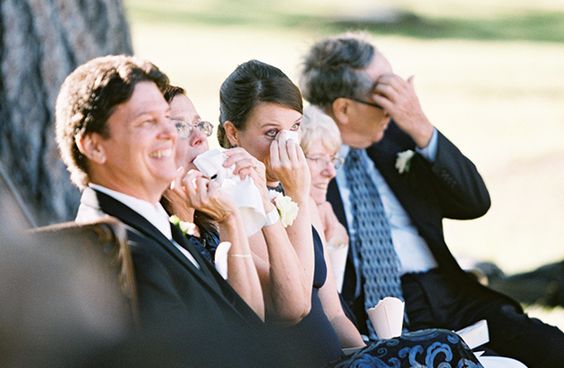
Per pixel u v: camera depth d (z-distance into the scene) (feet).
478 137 73.82
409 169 23.18
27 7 27.63
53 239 12.89
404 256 22.88
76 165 14.80
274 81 18.69
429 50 106.63
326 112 23.04
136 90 14.47
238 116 18.76
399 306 18.43
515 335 21.97
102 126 14.44
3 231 12.00
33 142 27.66
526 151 68.33
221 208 16.21
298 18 117.08
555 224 49.67
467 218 23.65
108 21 28.86
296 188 18.11
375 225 22.53
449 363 15.61
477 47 109.70
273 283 16.99
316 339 17.29
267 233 16.99
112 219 13.56
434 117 80.18
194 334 14.06
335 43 23.15
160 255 14.32
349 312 20.75
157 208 15.21
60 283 12.18
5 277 11.80
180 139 17.33
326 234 21.13
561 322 31.63
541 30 119.96
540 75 96.94
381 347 15.79
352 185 22.77
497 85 92.32
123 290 13.12
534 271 34.60
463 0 132.98
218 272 15.48
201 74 87.35
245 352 14.64
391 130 23.66
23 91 27.63
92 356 12.37
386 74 22.81
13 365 11.82
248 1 125.18
